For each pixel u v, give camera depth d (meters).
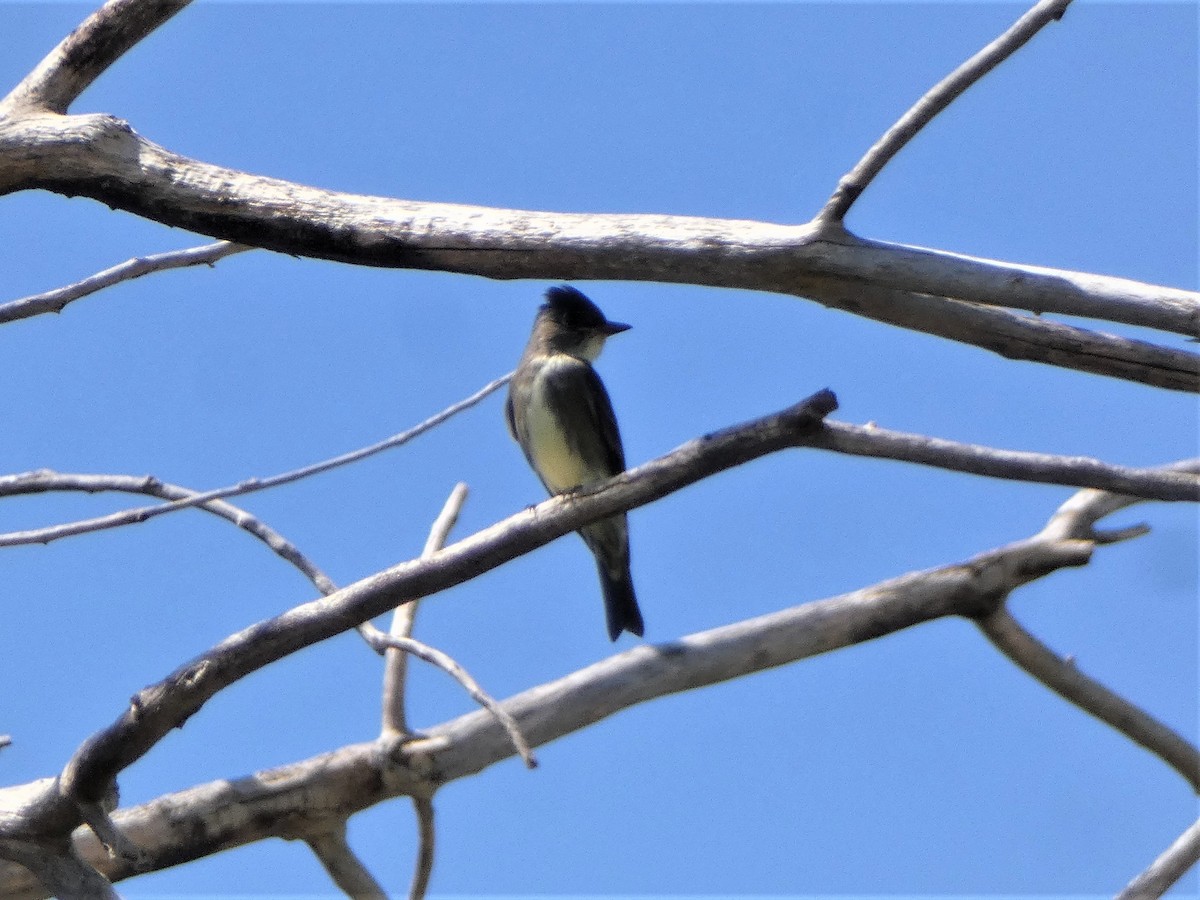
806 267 8.54
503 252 8.91
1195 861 12.05
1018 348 8.79
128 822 11.66
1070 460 8.52
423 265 9.13
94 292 9.98
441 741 12.42
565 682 12.99
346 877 12.47
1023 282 8.34
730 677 13.27
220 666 9.04
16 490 10.53
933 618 13.62
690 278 8.73
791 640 13.34
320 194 9.37
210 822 11.88
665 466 8.64
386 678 12.57
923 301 8.70
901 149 8.29
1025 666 13.91
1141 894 12.07
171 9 10.09
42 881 10.20
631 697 13.01
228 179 9.46
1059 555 13.60
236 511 10.56
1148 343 8.73
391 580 8.93
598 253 8.77
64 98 9.95
